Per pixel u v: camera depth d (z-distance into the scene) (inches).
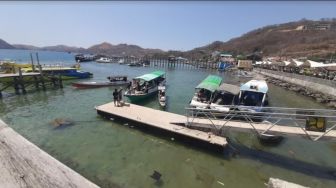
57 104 874.8
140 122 585.6
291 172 420.2
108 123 652.1
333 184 384.8
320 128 423.2
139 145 523.5
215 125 507.2
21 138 176.2
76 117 706.8
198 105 691.4
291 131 450.0
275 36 5620.1
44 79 1158.3
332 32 4722.0
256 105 706.2
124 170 416.5
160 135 559.5
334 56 2578.7
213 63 3213.6
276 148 519.2
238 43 6378.0
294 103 989.2
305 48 3831.2
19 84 1061.8
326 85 1072.8
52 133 580.7
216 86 824.9
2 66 1403.8
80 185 113.8
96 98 988.6
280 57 3440.0
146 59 3774.6
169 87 1375.5
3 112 759.1
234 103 740.7
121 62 3363.7
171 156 474.0
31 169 129.3
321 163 457.7
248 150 505.4
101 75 1827.0
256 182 387.9
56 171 128.4
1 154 144.9
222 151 471.2
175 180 388.8
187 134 503.8
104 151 490.0
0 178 118.2
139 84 1005.8
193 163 447.2
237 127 487.5
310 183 386.6
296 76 1421.0
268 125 500.4
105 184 370.6
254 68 2679.6
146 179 389.4
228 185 378.0
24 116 717.9
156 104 921.5
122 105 734.5
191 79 1854.1
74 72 1508.4
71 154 471.5
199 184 378.9
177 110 849.5
